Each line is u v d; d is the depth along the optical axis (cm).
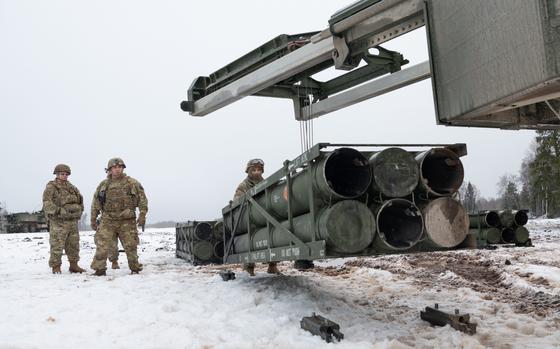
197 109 949
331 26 632
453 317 467
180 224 1288
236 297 602
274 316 512
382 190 450
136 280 766
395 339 412
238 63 879
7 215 3447
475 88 396
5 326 480
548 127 482
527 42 348
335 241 446
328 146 455
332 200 464
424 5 453
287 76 778
